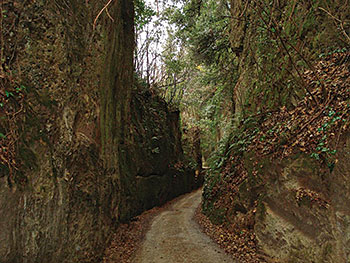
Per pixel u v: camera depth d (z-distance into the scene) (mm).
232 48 14422
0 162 3576
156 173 16234
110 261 6594
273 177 6652
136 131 14125
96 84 7465
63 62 5594
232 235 8195
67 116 5680
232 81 16109
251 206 7758
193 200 18453
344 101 5039
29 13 4812
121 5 10492
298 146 5879
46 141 4750
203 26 15430
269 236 6359
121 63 10570
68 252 5148
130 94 12773
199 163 30016
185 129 30391
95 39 7504
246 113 10953
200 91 23750
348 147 4441
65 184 5207
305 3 7734
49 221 4516
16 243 3705
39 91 4879
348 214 4215
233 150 10570
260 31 10578
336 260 4336
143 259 6902
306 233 5234
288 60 8195
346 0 6273
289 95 7582
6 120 3867
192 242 8281
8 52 4238
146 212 13586
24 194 3936
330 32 6633
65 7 6012
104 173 7680
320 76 6238
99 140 7629
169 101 23109
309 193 5203
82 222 5836
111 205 8273
